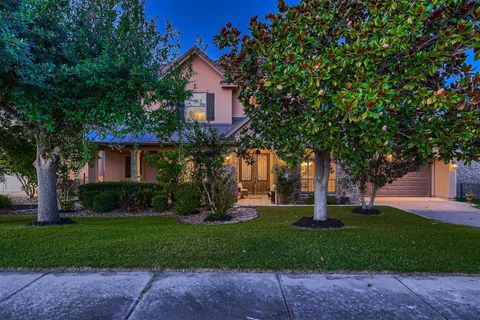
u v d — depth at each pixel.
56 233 5.83
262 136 6.80
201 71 13.70
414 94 4.30
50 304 3.12
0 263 4.18
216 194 8.55
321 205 7.12
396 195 14.53
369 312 2.98
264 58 5.52
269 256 4.55
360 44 4.19
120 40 5.72
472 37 4.03
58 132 6.33
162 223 7.91
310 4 5.40
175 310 3.00
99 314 2.92
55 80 4.80
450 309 3.05
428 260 4.41
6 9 4.38
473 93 4.01
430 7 4.08
